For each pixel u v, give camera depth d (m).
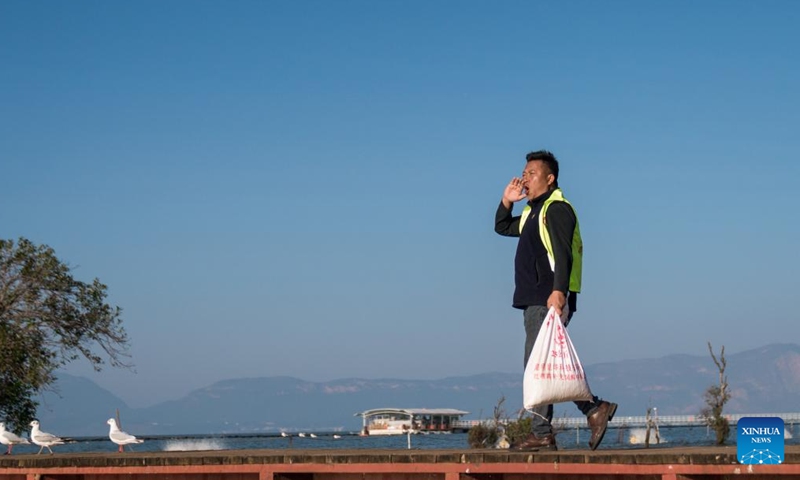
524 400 6.97
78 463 7.40
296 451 7.33
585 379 6.97
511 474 6.38
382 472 6.39
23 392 25.83
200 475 7.16
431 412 153.25
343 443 123.62
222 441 142.88
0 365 24.89
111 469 7.27
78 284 26.95
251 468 6.77
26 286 26.03
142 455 7.64
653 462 5.75
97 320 26.72
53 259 26.56
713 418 54.06
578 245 7.42
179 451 8.38
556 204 7.30
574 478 6.16
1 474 7.69
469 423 154.00
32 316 25.98
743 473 5.55
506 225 8.38
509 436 50.88
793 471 5.43
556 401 6.92
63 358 26.59
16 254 26.17
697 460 5.65
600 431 6.93
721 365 54.19
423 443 115.44
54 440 13.54
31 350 25.84
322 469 6.57
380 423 153.75
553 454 6.00
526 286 7.46
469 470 6.16
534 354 6.98
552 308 7.05
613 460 5.84
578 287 7.39
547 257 7.38
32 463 7.55
